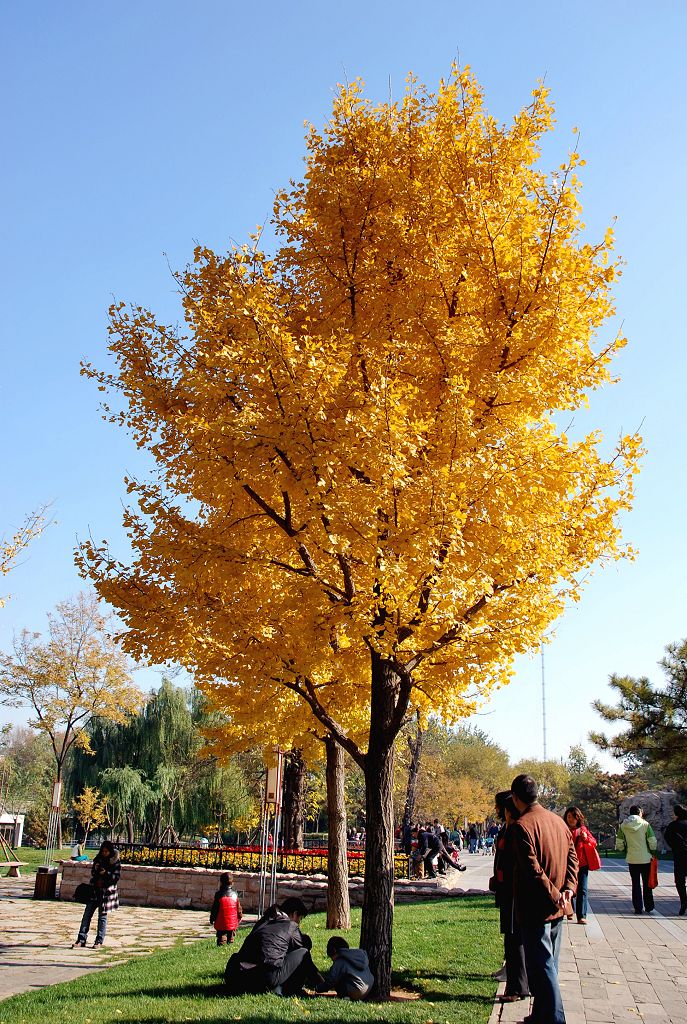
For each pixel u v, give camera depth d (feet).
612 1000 21.30
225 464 23.53
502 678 26.40
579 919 35.47
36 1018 22.59
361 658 30.12
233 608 26.63
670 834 40.04
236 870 63.10
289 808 80.79
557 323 24.41
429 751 180.24
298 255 28.48
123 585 26.58
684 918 37.55
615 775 197.26
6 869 102.17
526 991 21.70
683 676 71.26
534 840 17.20
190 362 26.27
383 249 27.37
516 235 25.79
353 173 26.94
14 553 34.58
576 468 24.58
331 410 24.35
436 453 24.04
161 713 116.47
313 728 39.78
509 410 24.89
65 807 121.39
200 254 27.30
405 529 22.48
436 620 24.18
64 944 42.70
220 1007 22.45
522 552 23.65
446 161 26.50
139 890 64.69
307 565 25.81
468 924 36.70
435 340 25.38
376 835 25.75
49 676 101.60
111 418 26.76
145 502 25.99
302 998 24.04
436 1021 19.62
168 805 115.34
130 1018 21.65
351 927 40.40
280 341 22.95
